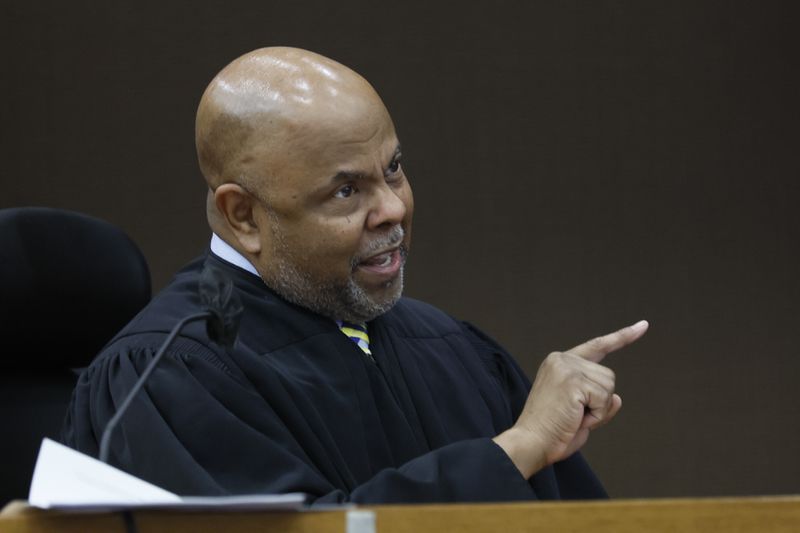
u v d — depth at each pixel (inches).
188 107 565.6
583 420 276.4
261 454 271.3
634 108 589.9
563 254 588.4
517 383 335.3
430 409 305.0
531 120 585.6
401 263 297.7
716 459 594.9
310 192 284.0
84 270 339.3
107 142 561.9
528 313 586.9
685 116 590.9
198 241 566.3
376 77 577.6
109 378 285.9
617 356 594.6
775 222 593.9
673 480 594.9
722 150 593.0
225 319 212.4
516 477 263.7
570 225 588.7
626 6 588.4
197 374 280.8
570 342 588.4
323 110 284.7
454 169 583.8
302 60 293.6
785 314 594.6
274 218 288.8
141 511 181.0
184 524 181.8
